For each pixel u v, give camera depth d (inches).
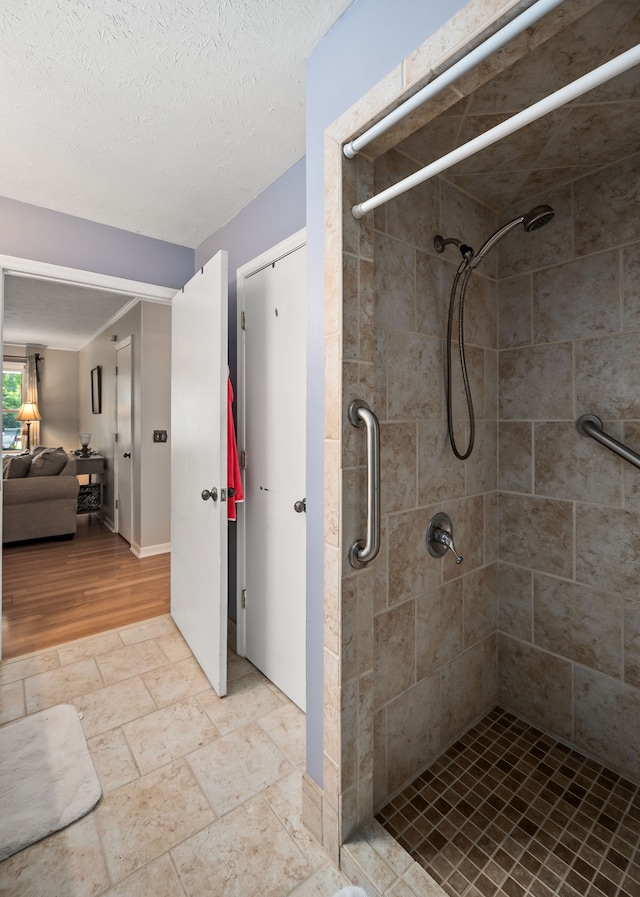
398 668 53.9
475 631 65.8
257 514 83.1
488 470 67.2
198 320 83.2
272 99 57.4
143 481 151.7
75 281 90.7
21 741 63.5
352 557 44.3
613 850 47.1
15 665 83.7
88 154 69.5
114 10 43.7
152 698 74.2
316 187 47.1
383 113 39.1
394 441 51.9
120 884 44.3
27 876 45.0
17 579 129.5
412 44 36.2
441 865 45.5
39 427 261.0
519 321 65.7
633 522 55.2
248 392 85.6
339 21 44.4
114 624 101.1
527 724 66.5
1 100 57.2
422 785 55.6
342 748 44.4
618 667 57.0
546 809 52.0
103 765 59.4
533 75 39.8
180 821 51.4
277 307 76.5
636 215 53.7
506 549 68.6
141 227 95.1
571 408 60.4
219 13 44.1
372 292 45.8
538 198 62.6
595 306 57.6
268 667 80.8
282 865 46.3
